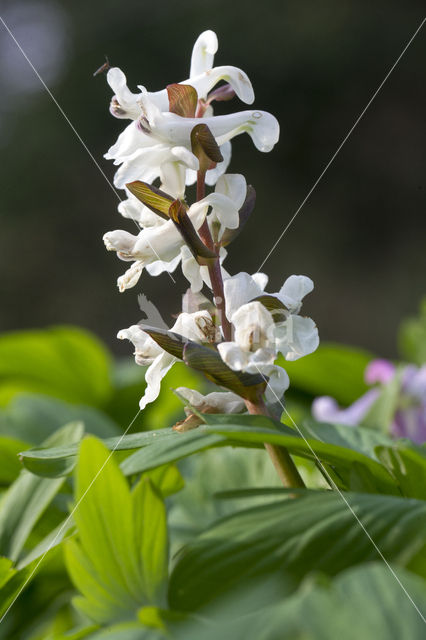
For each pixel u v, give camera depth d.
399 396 0.42
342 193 2.33
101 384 0.66
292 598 0.28
